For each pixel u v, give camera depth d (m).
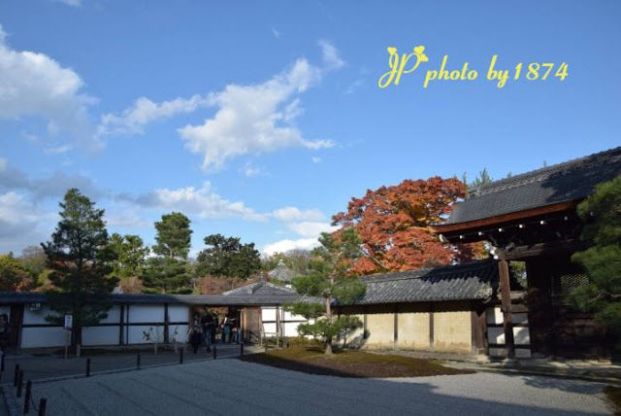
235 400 13.72
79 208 28.30
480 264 24.81
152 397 14.44
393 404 12.71
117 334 32.50
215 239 66.25
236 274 63.94
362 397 13.77
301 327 22.27
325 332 21.83
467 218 21.55
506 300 19.61
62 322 27.52
